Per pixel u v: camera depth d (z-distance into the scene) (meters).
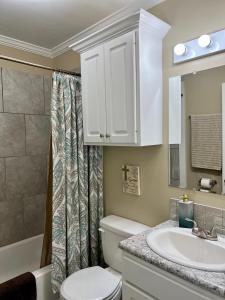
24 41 2.45
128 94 1.58
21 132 2.50
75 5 1.82
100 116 1.79
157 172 1.80
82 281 1.68
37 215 2.66
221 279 0.99
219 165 1.48
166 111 1.70
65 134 1.89
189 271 1.04
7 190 2.43
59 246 1.84
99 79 1.77
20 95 2.47
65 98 1.89
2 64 2.37
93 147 2.12
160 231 1.44
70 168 1.93
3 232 2.41
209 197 1.52
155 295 1.19
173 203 1.69
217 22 1.43
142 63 1.53
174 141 1.68
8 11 1.89
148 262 1.19
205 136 1.53
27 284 1.73
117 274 1.82
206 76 1.50
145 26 1.52
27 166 2.56
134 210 1.98
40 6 1.83
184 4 1.57
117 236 1.84
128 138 1.61
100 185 2.17
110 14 1.96
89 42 1.79
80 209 2.03
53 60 2.73
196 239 1.35
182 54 1.56
